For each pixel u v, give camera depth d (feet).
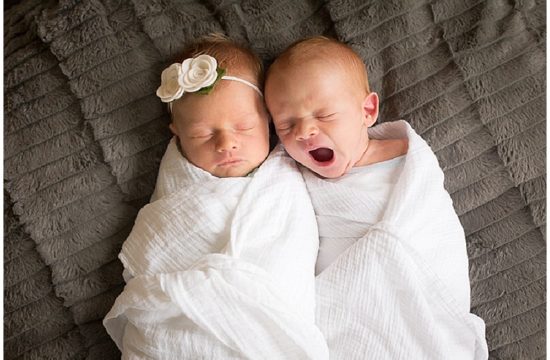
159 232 3.61
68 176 3.94
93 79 3.95
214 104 3.66
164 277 3.37
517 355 4.15
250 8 4.04
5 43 4.02
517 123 4.04
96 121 3.95
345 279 3.66
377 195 3.75
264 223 3.61
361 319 3.67
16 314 3.95
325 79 3.62
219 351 3.38
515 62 4.03
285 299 3.43
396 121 3.91
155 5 4.02
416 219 3.68
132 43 3.98
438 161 4.06
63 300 3.97
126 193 4.01
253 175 3.75
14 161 3.92
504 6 4.09
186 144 3.77
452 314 3.69
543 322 4.14
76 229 3.96
